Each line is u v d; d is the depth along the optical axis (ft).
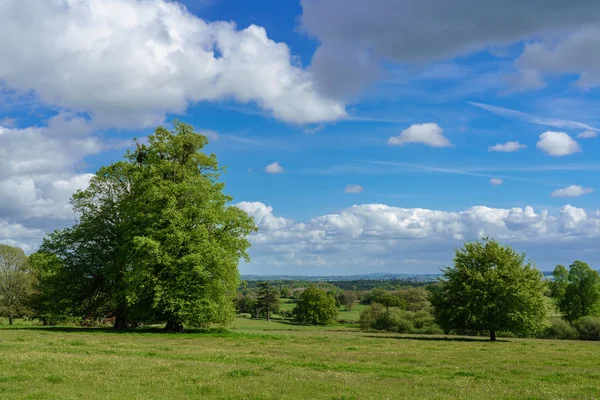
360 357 89.76
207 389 52.03
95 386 52.47
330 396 49.47
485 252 171.73
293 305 613.52
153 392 50.16
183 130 162.30
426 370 73.41
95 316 175.73
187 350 95.61
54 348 89.30
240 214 162.50
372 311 337.31
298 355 90.89
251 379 59.00
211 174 167.94
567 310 294.87
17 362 66.95
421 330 274.57
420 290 437.58
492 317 164.76
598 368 79.61
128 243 149.69
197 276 145.18
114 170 168.04
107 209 163.84
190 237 145.59
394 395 50.60
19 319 275.80
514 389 56.54
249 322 407.23
